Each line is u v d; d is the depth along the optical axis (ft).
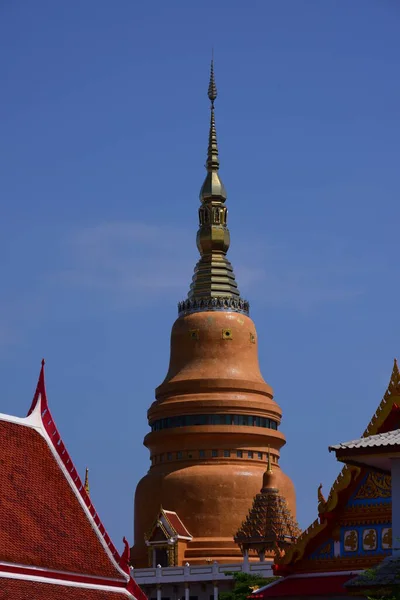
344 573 243.19
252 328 621.72
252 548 524.52
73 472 285.23
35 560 255.50
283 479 592.60
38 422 285.23
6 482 265.54
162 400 606.96
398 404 241.14
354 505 245.04
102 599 270.67
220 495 574.97
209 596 522.47
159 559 564.71
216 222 639.76
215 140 655.76
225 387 597.52
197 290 627.46
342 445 229.25
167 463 594.65
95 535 280.92
